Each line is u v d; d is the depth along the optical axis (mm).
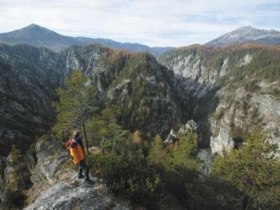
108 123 54938
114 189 22141
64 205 20922
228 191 31141
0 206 35875
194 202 25953
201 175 31375
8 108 186875
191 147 72938
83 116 42250
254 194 35062
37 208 21484
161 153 75062
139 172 23641
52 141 48594
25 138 160500
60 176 26719
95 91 42438
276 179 36375
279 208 35250
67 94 41438
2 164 73312
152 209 22094
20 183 50594
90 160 25141
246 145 40438
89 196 21516
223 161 41219
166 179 26000
